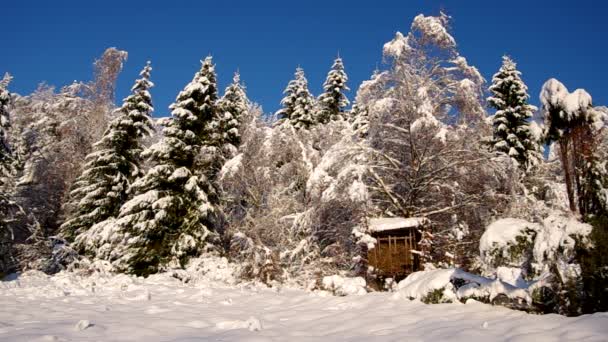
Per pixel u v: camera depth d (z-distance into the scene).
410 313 7.13
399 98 15.32
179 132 18.19
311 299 10.04
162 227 17.20
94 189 20.64
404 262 12.88
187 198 17.75
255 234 15.64
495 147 21.44
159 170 17.50
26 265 19.52
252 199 18.28
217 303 9.91
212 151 18.22
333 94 34.16
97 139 28.33
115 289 11.75
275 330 6.66
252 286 13.38
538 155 20.98
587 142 6.25
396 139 15.66
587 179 6.20
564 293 6.01
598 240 5.62
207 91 19.56
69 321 7.06
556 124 6.60
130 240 16.83
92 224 20.19
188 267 16.31
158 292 11.70
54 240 19.05
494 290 7.05
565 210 6.64
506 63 23.92
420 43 15.52
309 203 15.60
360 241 13.08
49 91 37.41
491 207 14.69
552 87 6.57
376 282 12.67
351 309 8.27
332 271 14.15
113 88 31.52
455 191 14.70
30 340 5.55
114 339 5.91
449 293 7.63
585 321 5.06
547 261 6.10
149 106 21.77
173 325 7.02
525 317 5.98
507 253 6.64
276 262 14.45
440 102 15.81
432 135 14.36
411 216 14.88
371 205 14.26
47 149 28.66
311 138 19.84
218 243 18.62
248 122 20.08
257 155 18.42
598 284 5.68
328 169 14.87
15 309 8.10
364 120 19.50
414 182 15.12
